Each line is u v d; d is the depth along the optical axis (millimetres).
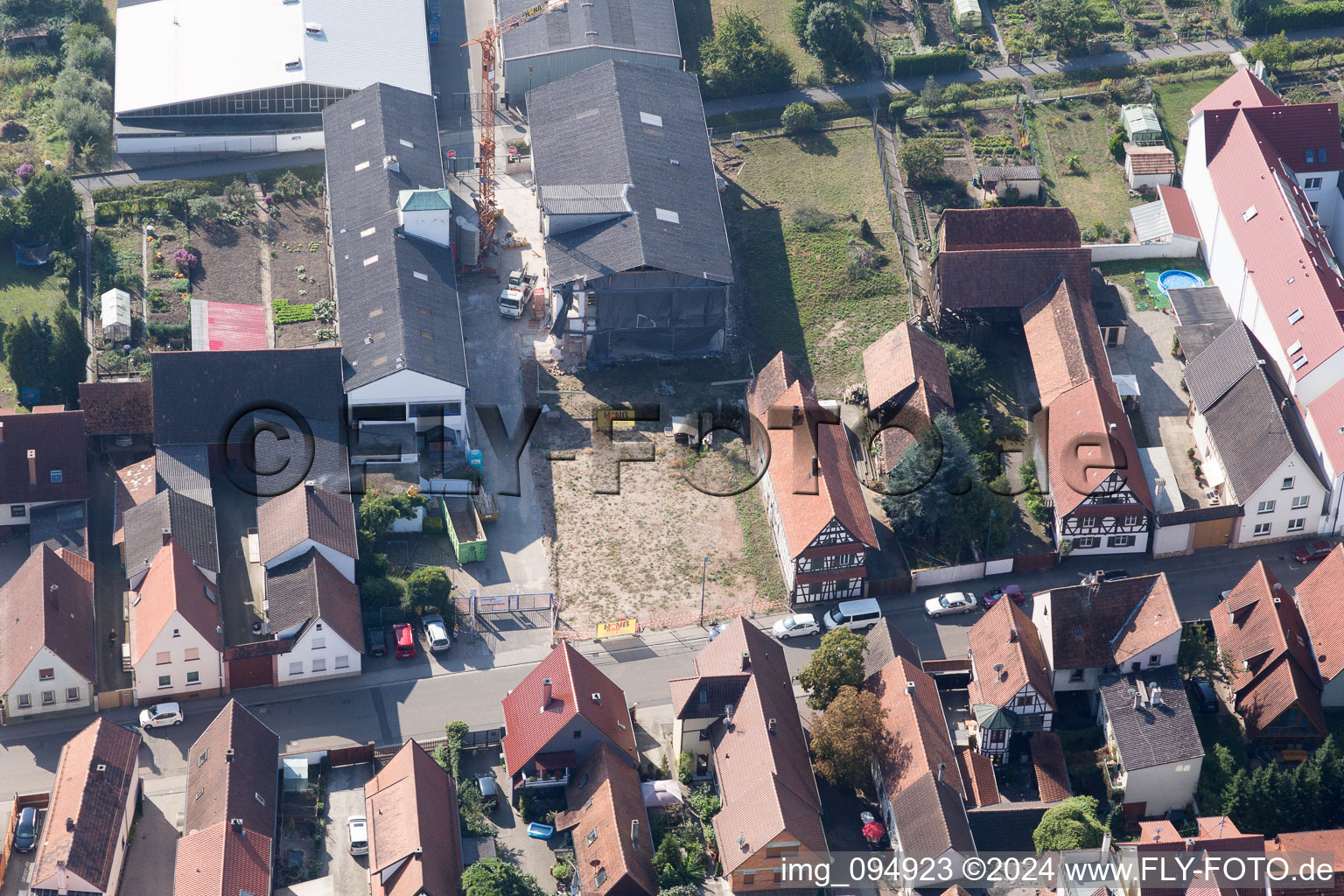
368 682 154500
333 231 188375
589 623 161750
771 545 169875
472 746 148375
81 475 166125
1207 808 143250
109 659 155000
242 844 132625
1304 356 173250
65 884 128125
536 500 173500
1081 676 152750
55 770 145500
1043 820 138125
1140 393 183375
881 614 161875
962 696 154375
